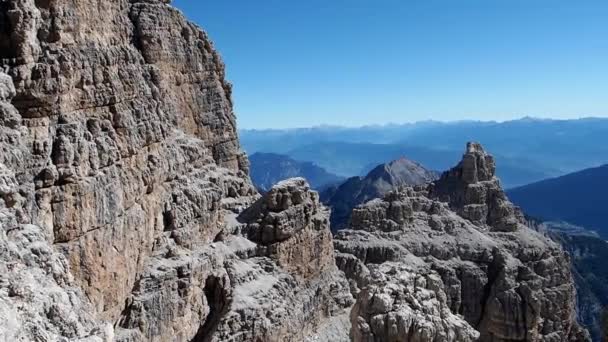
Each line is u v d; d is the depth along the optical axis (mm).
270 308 53094
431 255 95250
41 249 25812
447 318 35312
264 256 60312
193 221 53688
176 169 53938
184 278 47688
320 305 65938
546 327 94438
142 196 46500
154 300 44344
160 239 48844
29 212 33188
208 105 75938
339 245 93188
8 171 28234
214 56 77250
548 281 98375
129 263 43812
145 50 62656
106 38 46750
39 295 21938
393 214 99500
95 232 39594
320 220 68875
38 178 36094
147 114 48562
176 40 69125
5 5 37594
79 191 38094
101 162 40875
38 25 39125
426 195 110438
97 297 39781
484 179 110125
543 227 172875
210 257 52219
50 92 37812
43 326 20594
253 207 65000
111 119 43438
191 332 48562
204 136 74875
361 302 35031
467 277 93125
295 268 63531
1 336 18047
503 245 100938
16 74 36406
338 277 72312
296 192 64875
